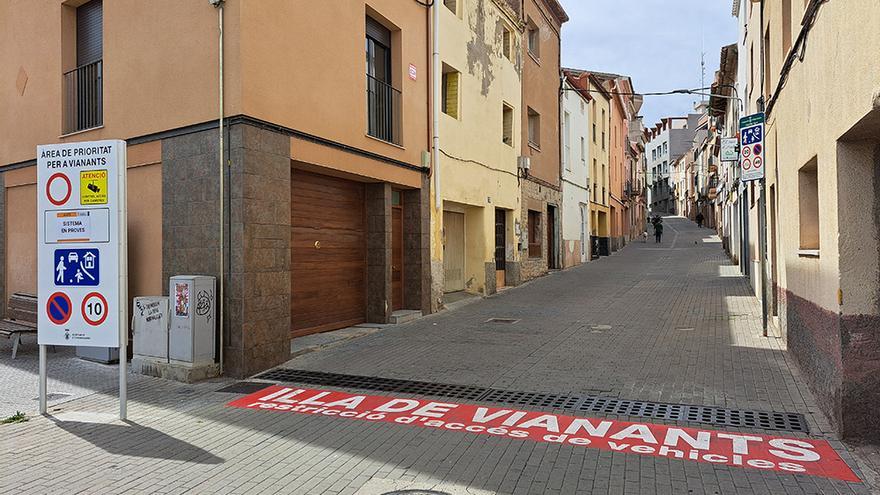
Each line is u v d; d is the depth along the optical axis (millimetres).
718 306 12875
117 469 4648
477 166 14984
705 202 57750
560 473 4500
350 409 6266
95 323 6016
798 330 7344
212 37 7777
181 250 8078
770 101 9594
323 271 10188
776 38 8891
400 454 4949
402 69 11672
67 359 8734
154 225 8453
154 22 8352
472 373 7652
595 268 23359
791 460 4695
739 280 17719
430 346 9320
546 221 20984
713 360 8031
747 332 9930
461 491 4191
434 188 12703
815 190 7066
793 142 7438
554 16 22062
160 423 5852
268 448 5125
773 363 7812
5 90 10859
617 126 38500
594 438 5273
